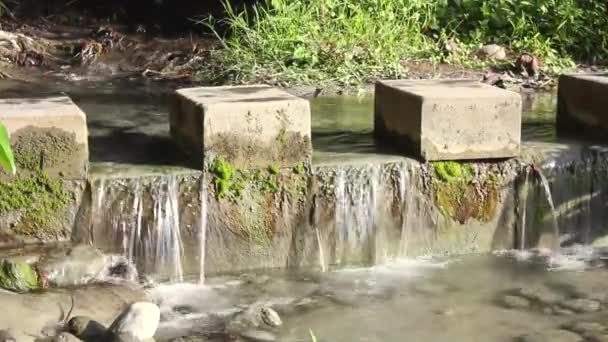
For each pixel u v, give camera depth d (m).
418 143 6.27
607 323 5.41
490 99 6.29
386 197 6.22
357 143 6.75
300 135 6.02
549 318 5.46
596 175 6.62
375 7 11.63
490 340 5.16
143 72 10.55
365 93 9.66
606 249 6.61
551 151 6.56
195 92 6.34
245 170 5.95
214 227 5.91
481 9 12.05
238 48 10.73
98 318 5.01
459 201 6.36
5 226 5.56
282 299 5.62
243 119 5.90
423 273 6.09
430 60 11.01
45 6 12.85
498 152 6.37
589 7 12.17
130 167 5.95
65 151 5.61
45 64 10.70
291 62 10.61
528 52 11.37
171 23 12.46
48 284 5.25
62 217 5.66
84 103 8.65
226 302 5.55
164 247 5.81
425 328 5.29
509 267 6.22
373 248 6.23
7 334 4.65
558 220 6.57
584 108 6.99
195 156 5.99
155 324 4.96
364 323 5.33
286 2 11.53
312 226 6.09
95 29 12.16
